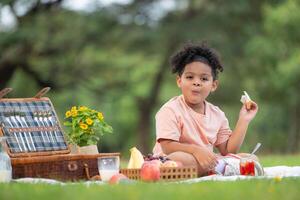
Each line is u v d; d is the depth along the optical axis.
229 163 7.21
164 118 7.45
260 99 35.16
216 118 7.76
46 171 6.95
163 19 32.56
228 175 7.17
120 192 5.21
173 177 6.65
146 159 7.17
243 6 32.12
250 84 35.12
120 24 31.62
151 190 5.33
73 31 30.14
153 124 42.16
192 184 5.79
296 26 29.94
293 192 5.40
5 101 7.23
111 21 30.95
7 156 6.52
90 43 30.75
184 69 7.59
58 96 34.72
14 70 29.42
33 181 6.22
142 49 32.94
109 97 32.75
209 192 5.24
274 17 30.09
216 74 7.77
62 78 30.83
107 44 31.73
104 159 6.72
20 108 7.28
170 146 7.32
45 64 30.44
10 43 28.14
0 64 28.91
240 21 32.94
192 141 7.50
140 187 5.55
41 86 30.47
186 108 7.59
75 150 7.52
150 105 34.97
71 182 6.36
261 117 40.88
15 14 29.23
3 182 6.24
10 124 7.12
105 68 31.86
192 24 32.16
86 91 35.44
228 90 35.72
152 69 37.38
